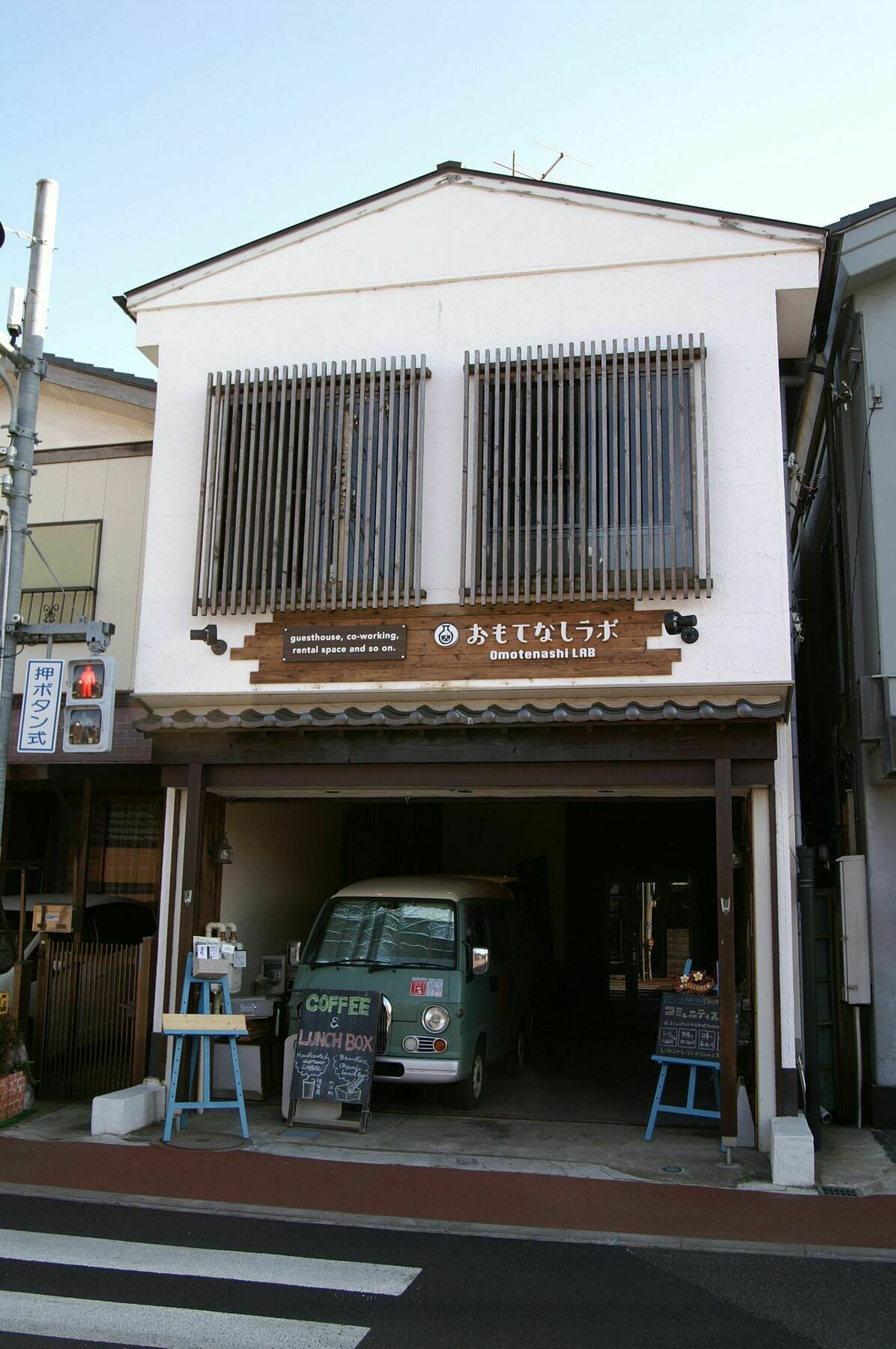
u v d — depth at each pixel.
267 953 12.06
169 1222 6.85
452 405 10.18
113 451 12.58
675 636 9.29
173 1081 8.80
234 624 10.23
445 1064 9.45
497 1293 5.72
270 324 10.77
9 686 9.48
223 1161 8.20
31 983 10.62
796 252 9.72
